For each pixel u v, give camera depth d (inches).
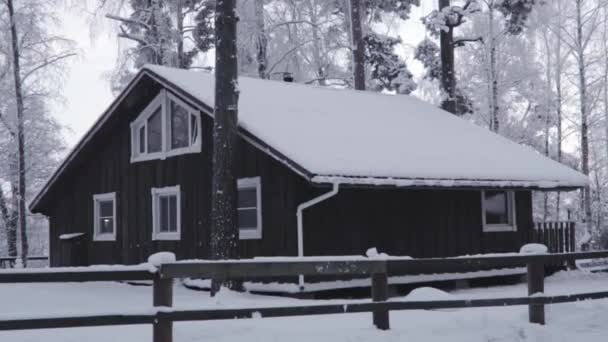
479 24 1325.0
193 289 606.9
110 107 725.9
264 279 556.4
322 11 1159.6
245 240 586.6
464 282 637.3
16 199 1278.3
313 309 282.8
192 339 286.8
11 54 1093.1
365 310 298.4
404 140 653.3
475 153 677.3
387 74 1278.3
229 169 520.7
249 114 592.7
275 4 1112.2
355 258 298.7
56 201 851.4
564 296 347.9
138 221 730.2
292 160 511.2
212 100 596.1
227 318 265.3
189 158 669.3
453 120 820.6
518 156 714.2
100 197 784.3
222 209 516.1
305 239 540.7
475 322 336.2
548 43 1336.1
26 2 1068.5
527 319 351.3
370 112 738.8
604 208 1406.3
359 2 1104.8
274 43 1124.5
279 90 731.4
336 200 563.8
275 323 328.5
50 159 1330.0
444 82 1067.9
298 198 543.8
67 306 463.8
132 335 301.0
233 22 529.0
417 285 613.6
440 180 570.6
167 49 1104.8
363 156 560.1
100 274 247.3
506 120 1402.6
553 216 1546.5
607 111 1302.9
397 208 604.4
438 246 629.9
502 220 700.7
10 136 1245.7
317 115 660.1
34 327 239.5
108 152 777.6
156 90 714.8
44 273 238.5
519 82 1352.1
